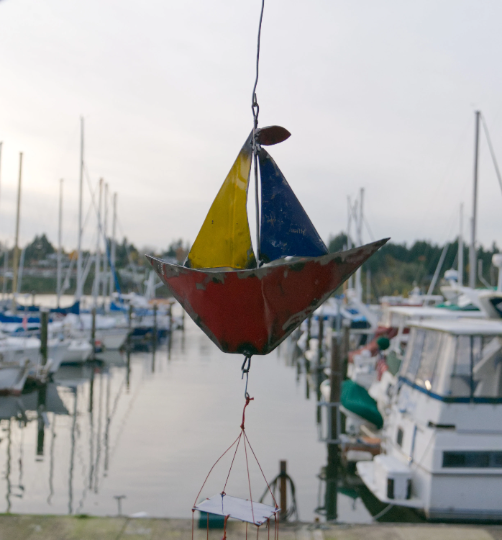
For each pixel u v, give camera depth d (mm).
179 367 24516
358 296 34281
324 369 23141
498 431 7895
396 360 13031
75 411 15984
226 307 2357
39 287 72812
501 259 11680
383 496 8391
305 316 2320
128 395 18297
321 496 9906
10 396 17484
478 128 19109
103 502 9328
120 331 29078
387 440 9914
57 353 21297
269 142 2506
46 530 4566
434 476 7855
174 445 12633
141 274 61000
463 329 8117
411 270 72438
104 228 37438
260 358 28172
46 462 11406
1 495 9586
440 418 7941
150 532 4602
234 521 4910
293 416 15500
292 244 2539
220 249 2557
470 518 7805
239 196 2494
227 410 16141
